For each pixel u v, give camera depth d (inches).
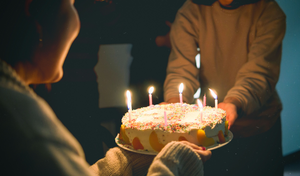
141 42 46.7
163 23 46.4
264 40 40.3
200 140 26.2
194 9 43.7
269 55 40.1
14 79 13.5
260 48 40.3
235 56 42.8
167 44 47.6
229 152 42.9
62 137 12.9
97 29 42.4
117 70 48.4
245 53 42.1
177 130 26.3
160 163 19.2
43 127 12.6
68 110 38.9
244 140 42.4
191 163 20.5
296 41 52.1
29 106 12.7
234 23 41.6
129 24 44.8
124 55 47.4
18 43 15.5
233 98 38.1
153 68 48.1
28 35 15.6
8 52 15.3
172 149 20.3
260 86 39.4
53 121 13.3
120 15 43.6
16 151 11.6
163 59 48.1
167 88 42.5
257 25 40.8
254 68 40.3
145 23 45.5
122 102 48.8
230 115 35.3
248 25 41.2
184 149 20.6
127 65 48.4
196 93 46.1
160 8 45.8
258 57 40.2
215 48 43.5
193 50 43.9
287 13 50.4
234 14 41.2
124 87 49.0
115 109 48.5
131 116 30.5
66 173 11.9
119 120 47.0
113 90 48.7
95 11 42.0
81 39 41.1
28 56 16.0
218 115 29.0
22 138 11.8
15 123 11.9
